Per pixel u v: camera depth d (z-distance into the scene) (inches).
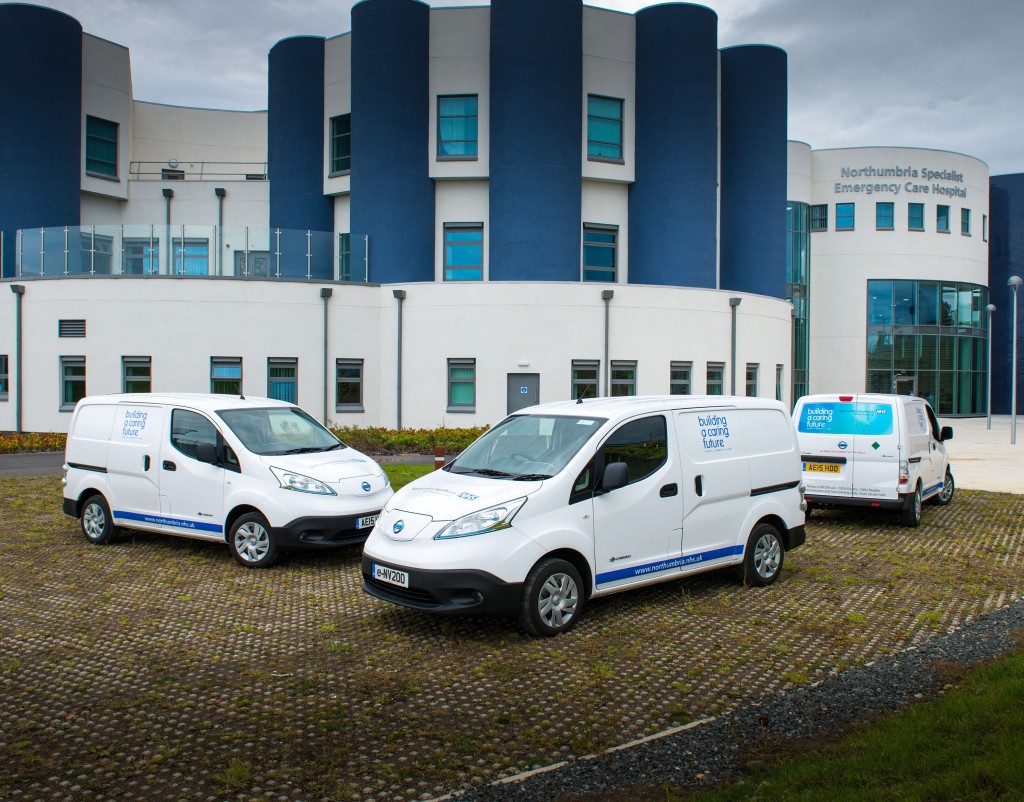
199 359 877.8
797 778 146.8
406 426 925.2
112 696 201.6
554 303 909.2
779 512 318.3
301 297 899.4
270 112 1173.7
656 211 1082.1
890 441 430.9
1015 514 488.4
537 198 1013.2
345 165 1122.0
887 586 311.0
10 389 903.7
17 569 335.3
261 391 886.4
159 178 1330.0
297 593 300.2
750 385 1031.0
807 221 1614.2
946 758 149.6
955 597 294.4
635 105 1098.1
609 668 219.5
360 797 150.4
